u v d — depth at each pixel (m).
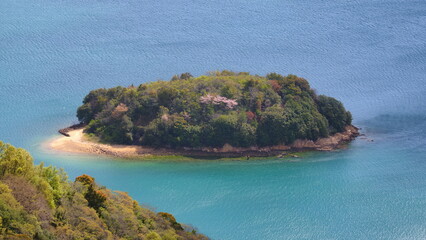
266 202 174.25
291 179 188.00
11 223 105.44
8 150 123.62
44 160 194.25
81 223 120.19
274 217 167.00
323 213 169.62
